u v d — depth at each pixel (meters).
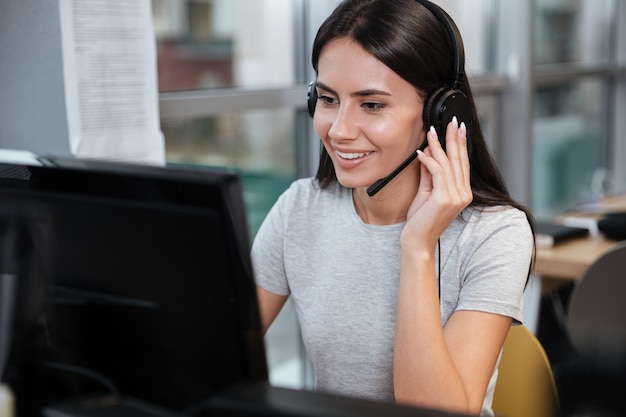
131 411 0.73
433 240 1.11
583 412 2.21
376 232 1.24
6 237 0.76
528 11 3.15
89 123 1.57
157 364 0.72
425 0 1.14
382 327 1.22
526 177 3.25
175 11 2.14
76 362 0.76
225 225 0.65
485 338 1.10
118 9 1.60
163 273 0.69
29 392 0.79
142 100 1.66
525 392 1.32
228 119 2.27
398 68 1.08
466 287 1.16
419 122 1.15
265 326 1.36
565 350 2.58
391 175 1.15
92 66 1.57
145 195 0.68
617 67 4.07
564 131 3.88
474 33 3.11
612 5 4.17
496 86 3.15
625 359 2.13
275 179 2.49
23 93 1.59
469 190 1.12
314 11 2.49
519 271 1.16
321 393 0.64
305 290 1.29
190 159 2.18
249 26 2.37
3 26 1.59
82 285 0.74
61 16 1.51
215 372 0.69
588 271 2.09
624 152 4.25
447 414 0.60
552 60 3.71
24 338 0.78
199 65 2.23
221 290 0.67
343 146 1.12
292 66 2.53
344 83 1.09
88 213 0.72
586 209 2.99
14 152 0.76
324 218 1.30
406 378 1.05
